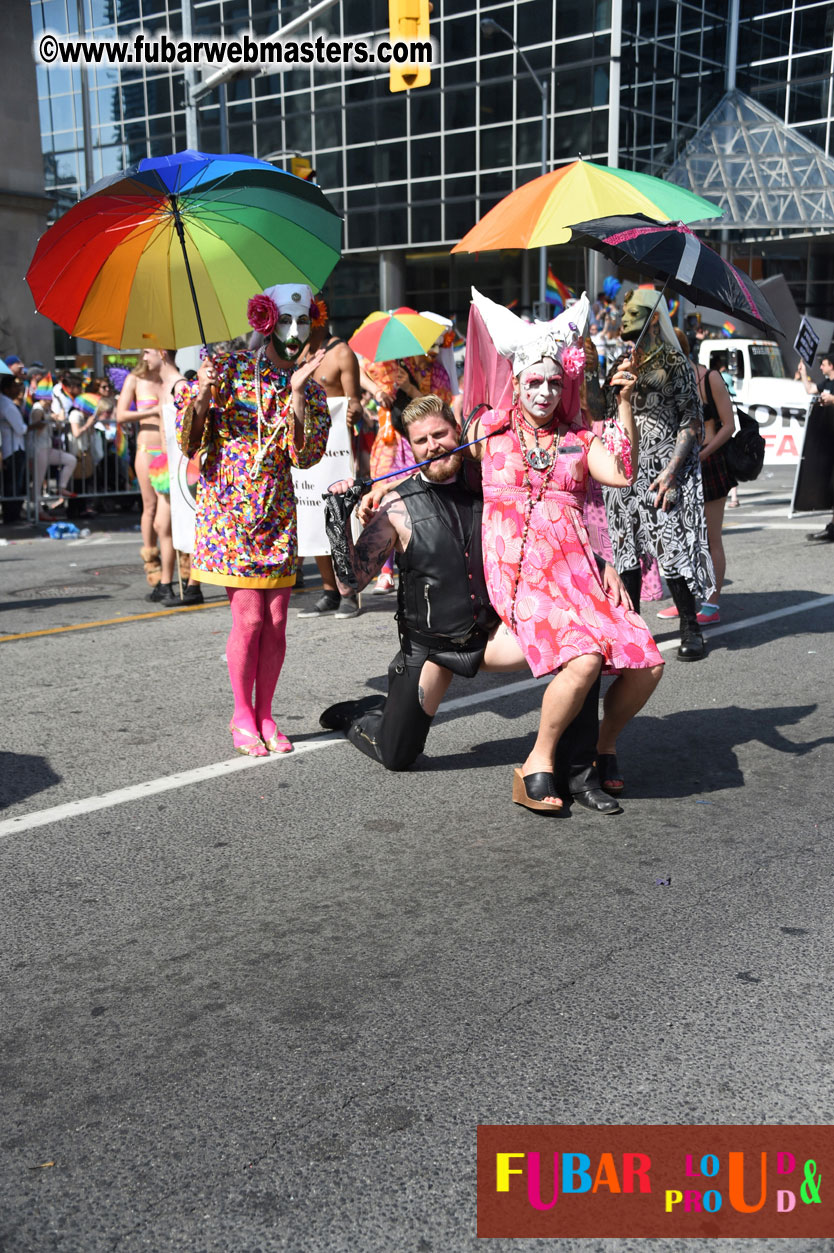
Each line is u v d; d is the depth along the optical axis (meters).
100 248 4.39
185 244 4.45
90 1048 2.71
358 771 4.69
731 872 3.66
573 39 34.03
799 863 3.73
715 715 5.45
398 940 3.21
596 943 3.18
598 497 4.20
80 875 3.69
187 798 4.39
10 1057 2.68
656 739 5.10
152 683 6.14
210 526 4.72
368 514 4.26
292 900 3.49
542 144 30.67
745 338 20.86
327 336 7.77
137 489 15.62
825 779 4.55
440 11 36.50
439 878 3.63
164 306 4.62
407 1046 2.69
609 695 4.27
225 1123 2.42
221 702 5.74
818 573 9.17
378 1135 2.37
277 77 40.25
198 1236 2.11
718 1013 2.81
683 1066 2.60
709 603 7.44
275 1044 2.71
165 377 8.02
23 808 4.29
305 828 4.07
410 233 39.03
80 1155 2.33
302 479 7.80
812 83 35.69
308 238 4.69
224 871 3.71
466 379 4.57
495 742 5.05
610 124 33.81
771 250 37.38
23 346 24.25
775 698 5.71
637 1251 2.08
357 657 6.64
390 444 7.98
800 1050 2.66
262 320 4.30
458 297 39.69
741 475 7.13
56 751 4.98
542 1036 2.72
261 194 4.43
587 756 4.28
